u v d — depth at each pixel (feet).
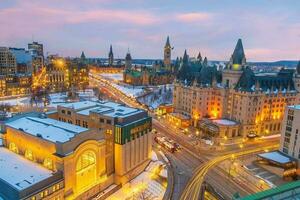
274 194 90.07
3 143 258.98
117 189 251.19
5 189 182.70
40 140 215.51
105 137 248.52
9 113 482.28
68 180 207.10
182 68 514.68
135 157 273.75
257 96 391.45
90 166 229.86
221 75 468.75
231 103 416.67
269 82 418.31
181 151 343.87
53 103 590.96
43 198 187.32
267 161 295.69
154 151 343.87
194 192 242.99
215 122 402.93
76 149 211.00
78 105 315.17
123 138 250.16
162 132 420.77
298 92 436.76
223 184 259.19
